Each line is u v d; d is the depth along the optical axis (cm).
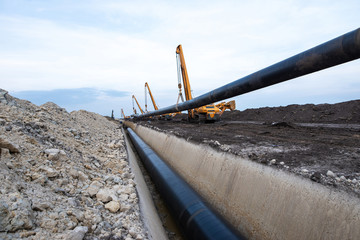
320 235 326
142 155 1341
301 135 973
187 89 2372
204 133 1187
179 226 600
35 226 293
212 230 457
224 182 611
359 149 620
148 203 667
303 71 552
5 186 320
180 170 923
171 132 1345
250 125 1684
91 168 685
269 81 655
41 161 515
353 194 320
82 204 432
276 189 439
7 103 887
